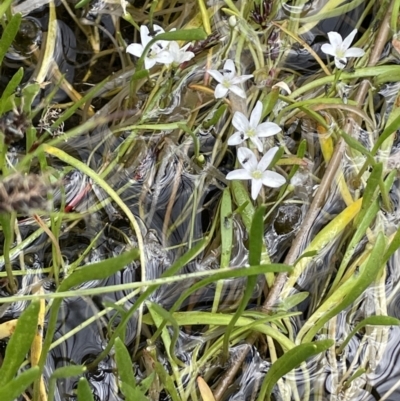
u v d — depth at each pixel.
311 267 0.48
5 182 0.43
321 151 0.50
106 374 0.47
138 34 0.52
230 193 0.49
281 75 0.52
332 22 0.53
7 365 0.43
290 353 0.45
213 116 0.50
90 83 0.51
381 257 0.45
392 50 0.52
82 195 0.49
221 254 0.48
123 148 0.50
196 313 0.47
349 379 0.47
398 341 0.48
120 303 0.47
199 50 0.50
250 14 0.52
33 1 0.52
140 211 0.49
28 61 0.51
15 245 0.48
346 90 0.51
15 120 0.45
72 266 0.48
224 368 0.47
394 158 0.50
